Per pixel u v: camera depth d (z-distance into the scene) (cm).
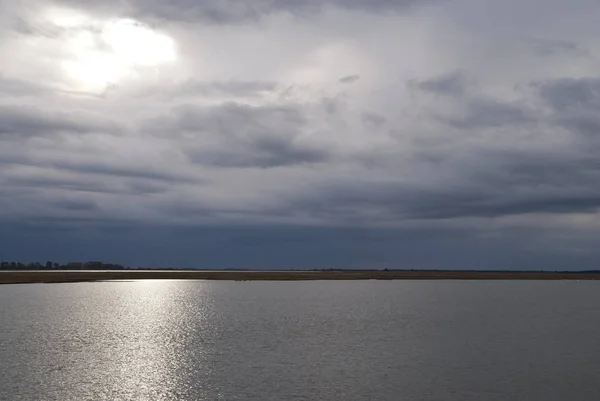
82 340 5500
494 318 7862
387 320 7488
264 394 3375
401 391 3456
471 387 3572
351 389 3491
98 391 3466
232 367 4147
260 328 6556
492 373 3984
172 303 10494
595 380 3791
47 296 11969
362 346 5147
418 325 6906
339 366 4175
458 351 4900
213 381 3703
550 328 6675
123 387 3562
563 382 3731
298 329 6444
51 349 4919
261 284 19150
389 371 4016
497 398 3331
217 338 5678
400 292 14925
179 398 3312
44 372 3956
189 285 17700
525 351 4934
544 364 4325
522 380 3775
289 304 10412
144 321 7288
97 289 14825
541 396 3391
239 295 13050
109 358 4509
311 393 3394
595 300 12144
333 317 7875
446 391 3469
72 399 3294
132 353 4766
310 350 4903
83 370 4041
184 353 4762
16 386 3562
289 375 3872
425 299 12031
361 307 9725
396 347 5097
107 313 8344
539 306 10250
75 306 9531
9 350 4819
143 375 3888
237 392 3419
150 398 3319
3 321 7019
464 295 13800
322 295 13300
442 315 8275
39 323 6881
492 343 5397
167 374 3916
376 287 17888
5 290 13975
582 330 6494
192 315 8138
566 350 5003
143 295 12725
